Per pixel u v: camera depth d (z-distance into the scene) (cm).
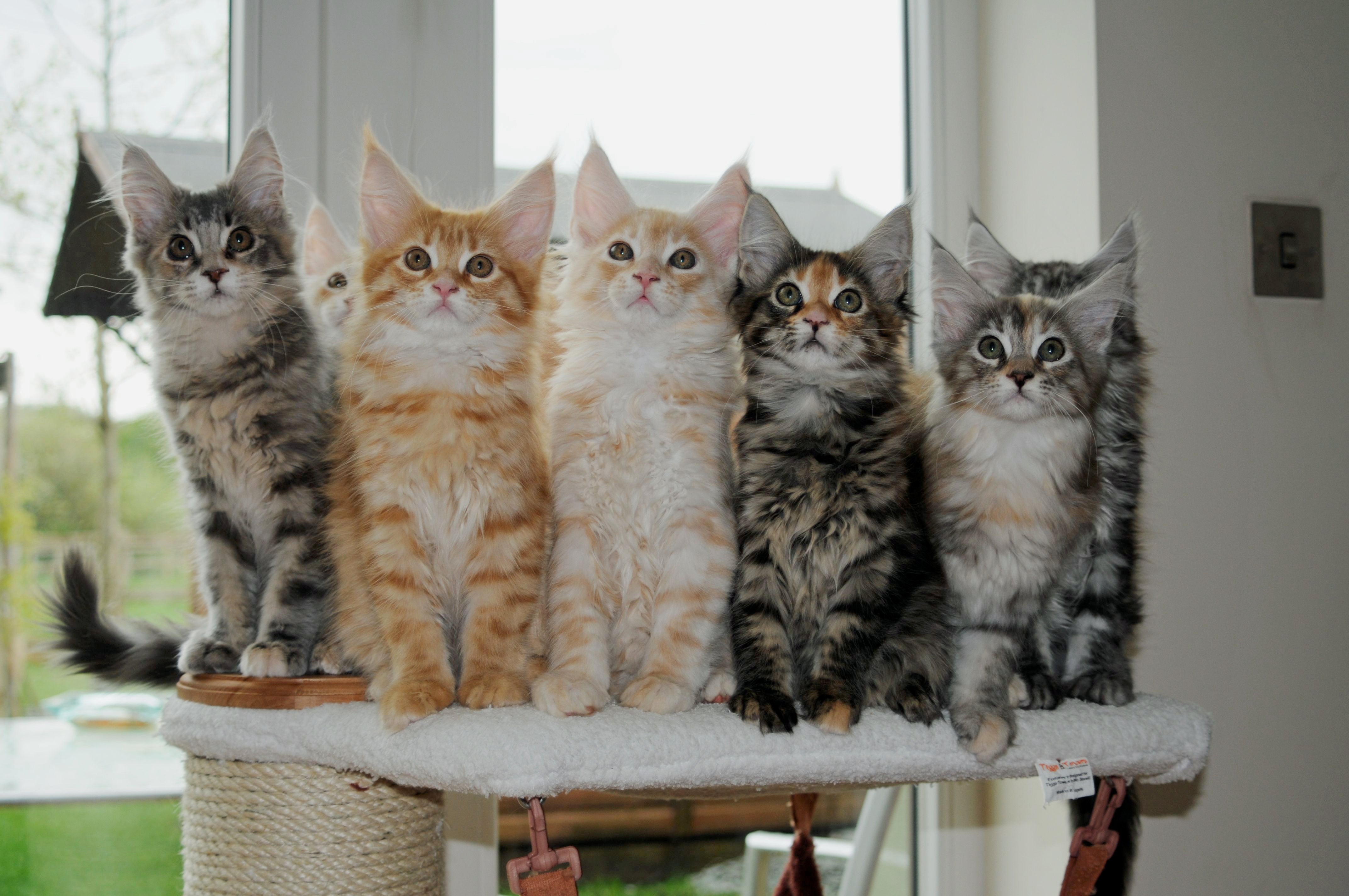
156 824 185
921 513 130
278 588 132
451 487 123
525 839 232
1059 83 195
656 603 126
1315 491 192
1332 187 197
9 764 180
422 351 125
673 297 133
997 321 134
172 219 141
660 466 128
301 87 180
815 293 134
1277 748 187
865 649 123
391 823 130
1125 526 142
